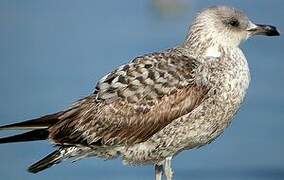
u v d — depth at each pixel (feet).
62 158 39.93
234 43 41.09
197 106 39.52
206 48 40.83
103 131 39.63
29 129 39.75
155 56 40.16
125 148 39.96
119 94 39.60
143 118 39.42
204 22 41.16
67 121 39.81
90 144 39.86
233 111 40.40
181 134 39.68
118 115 39.50
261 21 98.37
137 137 39.60
